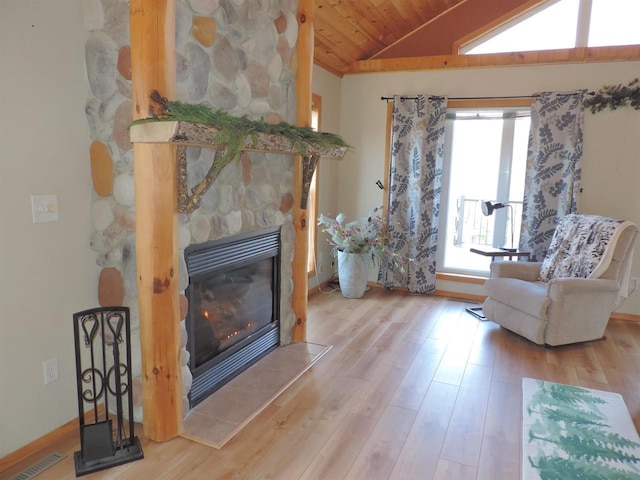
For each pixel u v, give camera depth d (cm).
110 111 214
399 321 400
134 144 199
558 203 428
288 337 339
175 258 214
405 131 468
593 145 420
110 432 204
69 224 213
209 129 190
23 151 191
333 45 423
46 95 197
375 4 379
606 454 215
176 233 213
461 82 454
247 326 300
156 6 189
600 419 246
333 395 266
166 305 212
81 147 215
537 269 395
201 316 255
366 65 474
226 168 254
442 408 254
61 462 201
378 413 248
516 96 438
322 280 506
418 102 456
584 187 427
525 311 350
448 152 480
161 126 180
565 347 348
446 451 215
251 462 204
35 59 192
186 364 237
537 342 340
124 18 207
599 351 342
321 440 222
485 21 439
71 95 208
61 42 201
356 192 511
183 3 215
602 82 411
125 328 210
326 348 335
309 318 403
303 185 319
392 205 480
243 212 273
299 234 332
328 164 490
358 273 458
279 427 232
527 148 436
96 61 211
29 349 202
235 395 262
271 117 291
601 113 414
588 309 342
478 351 337
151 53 191
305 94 317
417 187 465
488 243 579
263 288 312
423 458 210
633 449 220
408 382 285
